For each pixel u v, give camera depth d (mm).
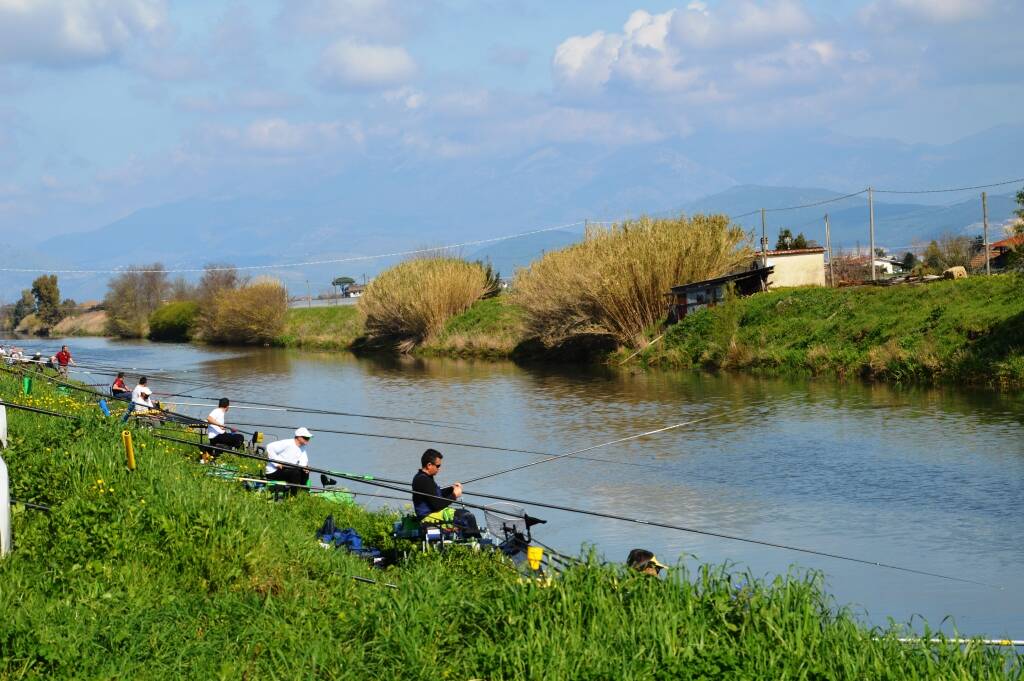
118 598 16359
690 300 82812
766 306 75438
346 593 17812
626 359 81000
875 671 14000
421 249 126438
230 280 166250
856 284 80688
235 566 18375
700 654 14227
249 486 28609
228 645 14969
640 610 15445
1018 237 64688
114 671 13727
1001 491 32781
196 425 39188
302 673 14227
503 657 14172
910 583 24484
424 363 98312
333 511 27125
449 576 18766
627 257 84250
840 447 41125
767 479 36219
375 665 14492
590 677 13672
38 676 13359
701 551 27688
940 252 114938
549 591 16406
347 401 66062
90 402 44688
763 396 57062
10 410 35219
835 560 26562
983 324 58000
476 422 53531
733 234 87250
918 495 32875
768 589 17234
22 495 21453
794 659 14094
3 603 15375
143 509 19828
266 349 137375
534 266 94312
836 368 63688
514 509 29656
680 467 38938
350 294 193375
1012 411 46406
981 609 22500
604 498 34281
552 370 81750
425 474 24016
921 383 57094
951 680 13891
